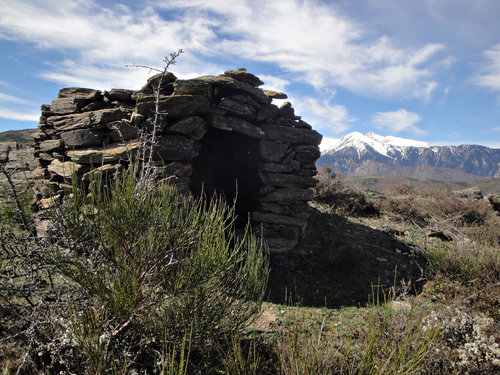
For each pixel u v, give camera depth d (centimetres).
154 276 256
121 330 233
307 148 677
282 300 499
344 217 855
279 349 258
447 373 267
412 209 1074
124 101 561
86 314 218
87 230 237
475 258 535
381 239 820
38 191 557
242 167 827
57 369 231
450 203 1083
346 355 239
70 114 550
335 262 638
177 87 513
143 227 251
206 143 817
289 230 652
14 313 229
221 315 293
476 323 327
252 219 664
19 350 233
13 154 743
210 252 255
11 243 268
